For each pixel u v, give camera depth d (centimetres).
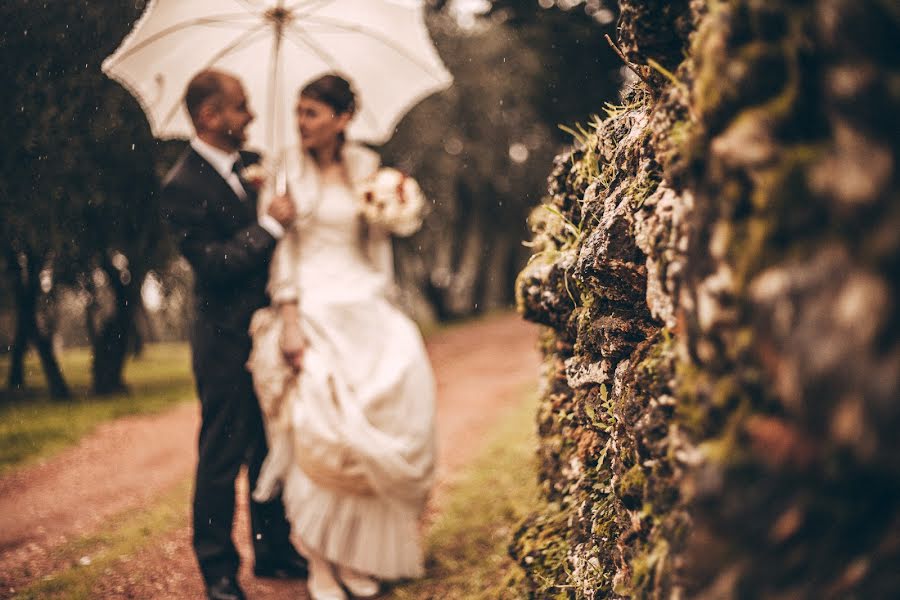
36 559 397
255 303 327
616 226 166
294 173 339
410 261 1980
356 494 309
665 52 148
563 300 224
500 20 1475
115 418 888
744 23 104
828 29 90
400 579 324
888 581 90
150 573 354
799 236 94
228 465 319
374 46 395
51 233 861
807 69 95
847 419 84
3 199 773
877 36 86
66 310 1402
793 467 92
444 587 302
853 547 91
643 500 142
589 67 1154
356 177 356
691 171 114
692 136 113
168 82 373
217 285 322
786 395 91
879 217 84
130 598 326
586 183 220
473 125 1809
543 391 277
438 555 343
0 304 1127
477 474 457
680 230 123
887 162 84
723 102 105
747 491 96
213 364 319
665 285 133
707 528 101
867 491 87
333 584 316
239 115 337
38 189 786
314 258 335
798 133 97
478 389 884
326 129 338
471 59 1717
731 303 102
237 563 321
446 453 560
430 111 1728
